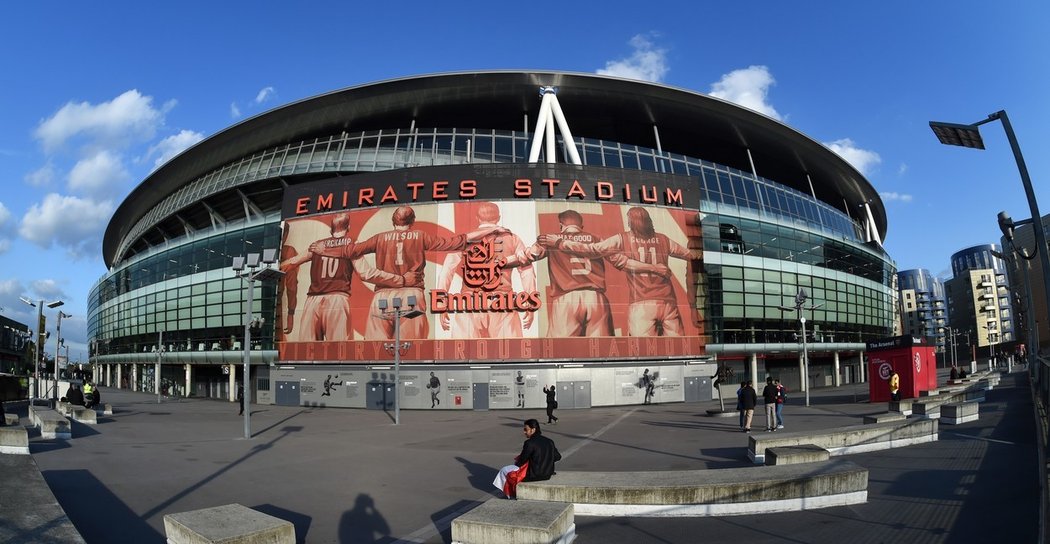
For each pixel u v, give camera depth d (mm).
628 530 9375
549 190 39812
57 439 21047
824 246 56844
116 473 14727
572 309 38812
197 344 54562
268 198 52406
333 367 40156
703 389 41031
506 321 38375
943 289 185000
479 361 38062
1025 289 31391
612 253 39875
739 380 49844
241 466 15812
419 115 48594
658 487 10086
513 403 37719
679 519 9914
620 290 39625
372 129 50312
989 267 173500
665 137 52625
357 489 12883
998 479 11977
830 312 56531
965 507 10047
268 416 33281
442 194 39750
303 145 50062
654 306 40094
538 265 38969
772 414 21094
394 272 39594
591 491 10211
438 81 44375
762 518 9867
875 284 66750
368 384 39156
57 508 9156
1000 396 33469
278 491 12703
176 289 58094
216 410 38594
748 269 49000
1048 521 8344
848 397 41250
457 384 37969
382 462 16500
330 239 41344
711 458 16266
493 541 7926
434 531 9711
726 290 47562
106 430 24609
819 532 9055
